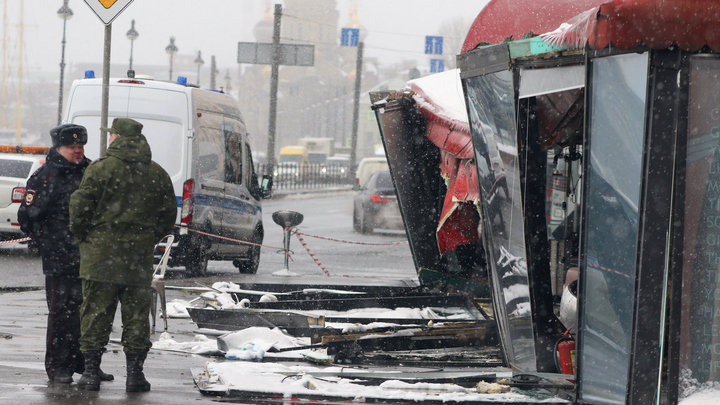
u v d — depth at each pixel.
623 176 9.32
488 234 12.62
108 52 16.89
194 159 24.67
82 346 10.66
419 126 18.59
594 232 9.72
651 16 8.81
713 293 9.19
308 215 59.66
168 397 10.31
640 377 9.12
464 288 18.81
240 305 16.33
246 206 28.11
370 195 45.88
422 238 18.98
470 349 13.97
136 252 10.73
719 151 9.12
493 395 10.33
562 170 15.00
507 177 11.84
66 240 11.12
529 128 11.69
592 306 9.76
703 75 9.06
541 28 13.59
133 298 10.78
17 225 29.45
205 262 25.84
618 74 9.34
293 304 16.55
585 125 9.70
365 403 10.24
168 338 14.60
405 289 18.91
